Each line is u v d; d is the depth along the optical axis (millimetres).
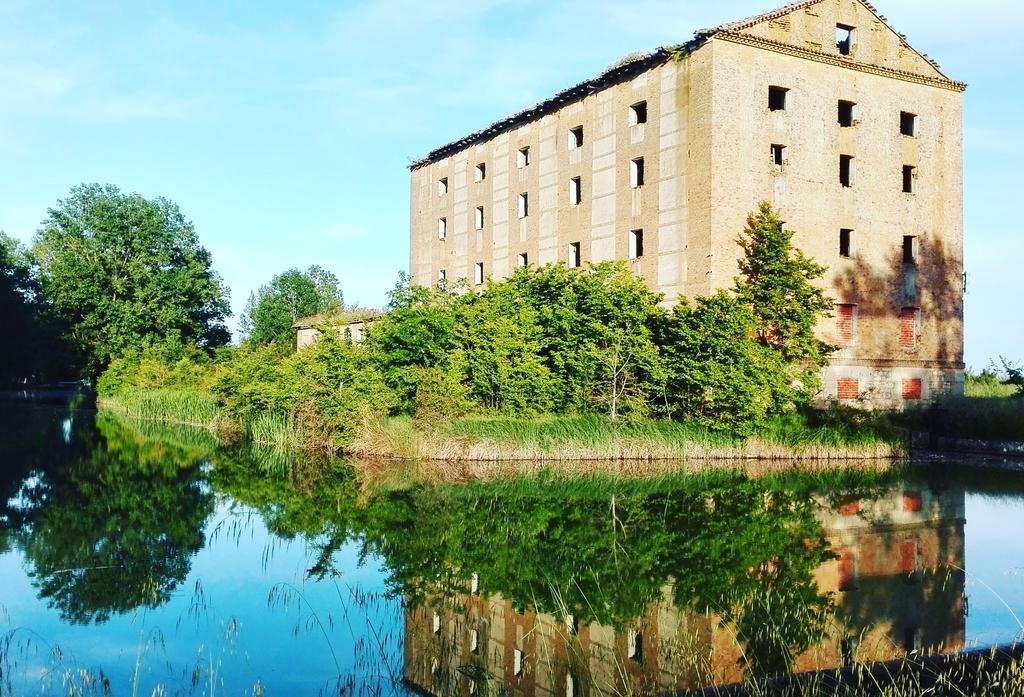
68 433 40469
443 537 17156
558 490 23172
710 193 35062
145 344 69188
